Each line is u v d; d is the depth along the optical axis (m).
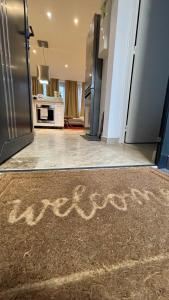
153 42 1.82
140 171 0.99
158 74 1.94
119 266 0.36
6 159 1.07
